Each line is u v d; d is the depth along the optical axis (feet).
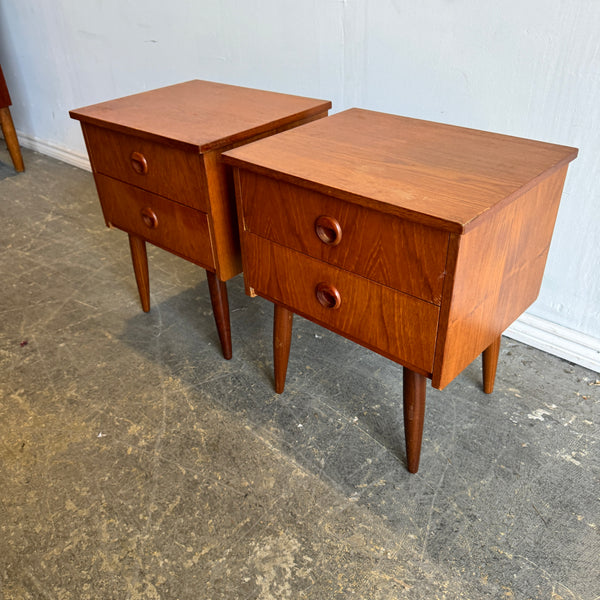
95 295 6.30
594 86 4.11
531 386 4.89
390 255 3.21
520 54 4.33
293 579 3.51
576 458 4.22
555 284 5.02
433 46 4.74
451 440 4.40
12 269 6.79
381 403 4.77
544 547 3.63
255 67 6.26
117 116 4.57
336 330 3.82
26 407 4.81
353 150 3.75
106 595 3.46
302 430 4.53
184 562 3.63
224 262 4.52
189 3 6.49
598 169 4.35
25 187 8.93
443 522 3.81
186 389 4.96
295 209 3.57
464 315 3.26
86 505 3.99
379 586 3.46
